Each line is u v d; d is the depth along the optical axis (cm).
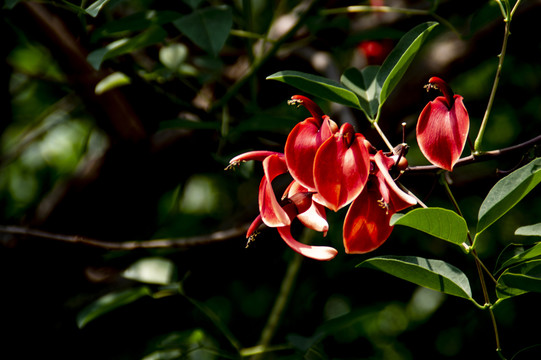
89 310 153
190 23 141
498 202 127
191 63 184
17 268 174
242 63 194
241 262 194
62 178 198
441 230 126
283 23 196
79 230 176
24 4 156
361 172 124
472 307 190
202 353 167
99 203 175
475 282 189
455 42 174
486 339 186
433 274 127
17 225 182
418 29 133
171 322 195
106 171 172
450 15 178
